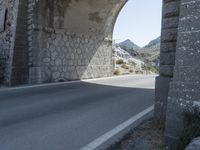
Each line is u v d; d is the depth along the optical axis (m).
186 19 5.07
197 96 4.73
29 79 16.50
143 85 17.38
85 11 19.98
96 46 22.61
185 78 5.00
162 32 7.18
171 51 6.90
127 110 9.02
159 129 6.50
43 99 11.05
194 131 4.38
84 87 15.66
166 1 7.03
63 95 12.28
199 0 4.86
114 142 5.61
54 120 7.52
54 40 18.25
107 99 11.39
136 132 6.32
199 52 4.78
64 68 19.16
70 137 5.94
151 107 9.56
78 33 20.47
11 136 5.98
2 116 7.94
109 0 20.27
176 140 5.00
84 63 21.16
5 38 17.41
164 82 7.05
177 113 5.07
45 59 17.53
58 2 17.88
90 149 5.20
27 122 7.25
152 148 5.21
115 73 27.50
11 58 15.94
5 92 12.88
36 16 16.61
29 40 16.67
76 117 7.92
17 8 16.34
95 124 7.09
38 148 5.21
